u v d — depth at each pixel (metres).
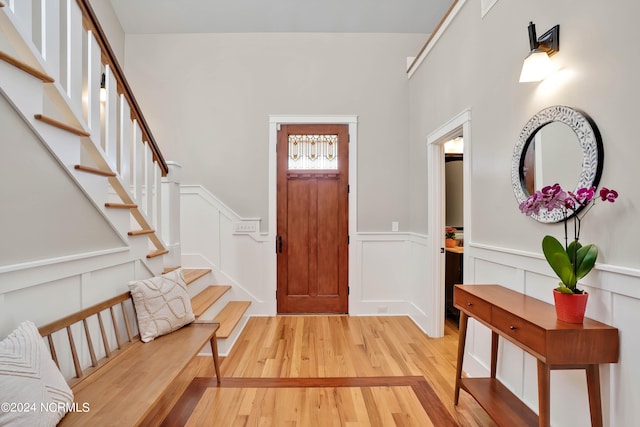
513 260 1.93
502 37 2.06
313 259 3.93
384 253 3.90
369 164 3.92
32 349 1.21
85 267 1.72
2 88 1.26
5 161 1.29
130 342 2.01
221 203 3.84
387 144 3.92
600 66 1.36
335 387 2.25
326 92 3.91
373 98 3.92
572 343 1.27
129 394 1.44
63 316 1.58
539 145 1.71
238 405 2.04
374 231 3.90
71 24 1.69
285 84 3.90
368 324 3.55
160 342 2.01
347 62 3.92
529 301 1.69
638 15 1.21
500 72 2.08
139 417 1.28
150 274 2.41
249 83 3.89
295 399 2.11
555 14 1.61
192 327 2.28
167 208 3.03
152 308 2.09
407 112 3.93
